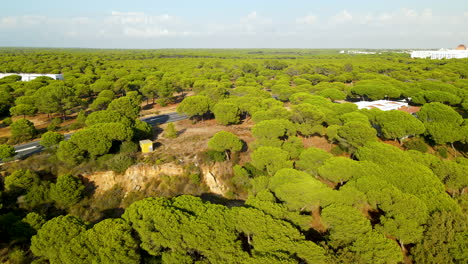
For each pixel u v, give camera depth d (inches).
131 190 1486.2
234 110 2174.0
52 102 2303.2
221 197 1517.0
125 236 861.2
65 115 2583.7
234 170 1556.3
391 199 1024.9
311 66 5290.4
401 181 1157.1
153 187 1504.7
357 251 850.1
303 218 981.8
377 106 2593.5
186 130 2178.9
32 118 2493.8
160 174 1541.6
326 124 2090.3
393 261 818.8
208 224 892.0
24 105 2217.0
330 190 1067.3
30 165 1457.9
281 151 1398.9
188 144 1836.9
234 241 871.1
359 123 1632.6
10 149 1462.8
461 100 2591.0
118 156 1550.2
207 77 4045.3
